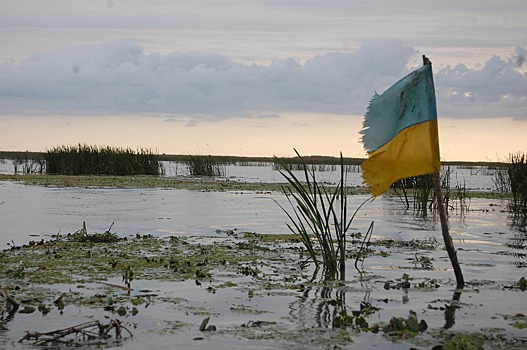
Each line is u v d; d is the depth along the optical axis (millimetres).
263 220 17828
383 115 9070
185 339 6605
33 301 8102
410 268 10664
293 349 6332
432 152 9000
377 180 9062
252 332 6867
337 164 63531
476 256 11969
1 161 73500
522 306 8102
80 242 13062
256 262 10984
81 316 7453
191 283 9242
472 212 20969
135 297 8359
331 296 8547
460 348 6195
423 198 20578
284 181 39375
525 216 19625
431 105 8938
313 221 10414
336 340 6625
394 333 6844
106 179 35750
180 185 32562
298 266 10672
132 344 6445
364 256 11828
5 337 6645
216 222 17203
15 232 14734
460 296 8625
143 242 13188
